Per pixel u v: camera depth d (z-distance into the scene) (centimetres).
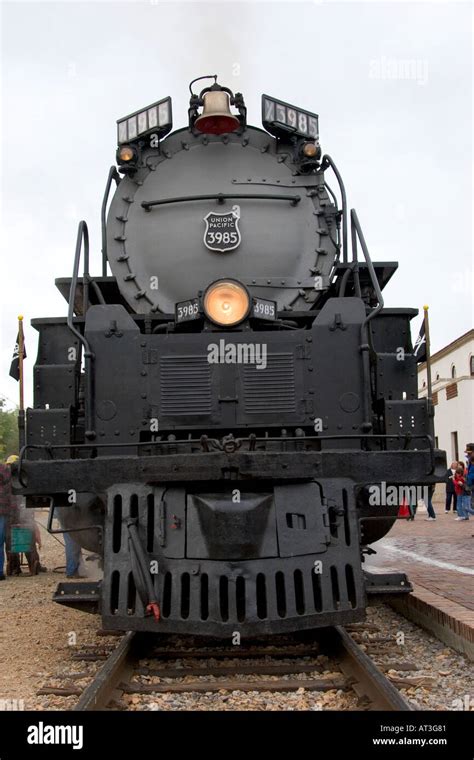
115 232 754
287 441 620
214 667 554
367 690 478
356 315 626
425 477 581
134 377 621
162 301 732
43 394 641
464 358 3503
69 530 586
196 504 551
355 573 552
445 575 913
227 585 527
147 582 537
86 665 593
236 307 624
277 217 751
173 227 744
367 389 616
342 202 751
